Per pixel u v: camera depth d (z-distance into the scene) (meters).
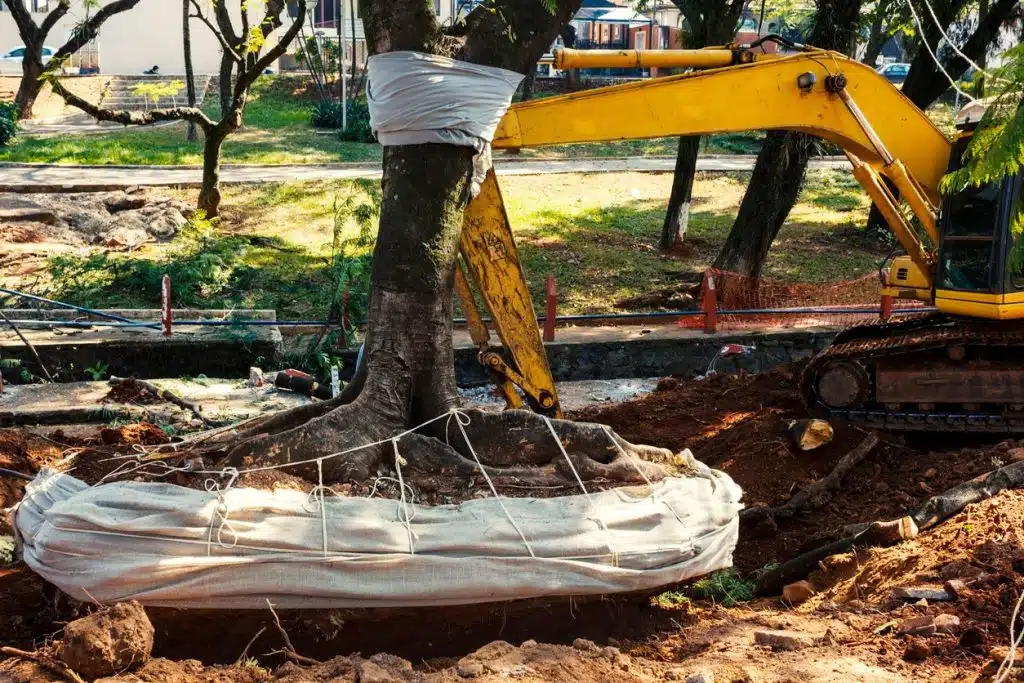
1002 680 5.55
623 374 17.09
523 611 6.59
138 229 22.69
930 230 11.50
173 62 44.09
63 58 23.70
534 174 29.55
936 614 6.74
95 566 6.04
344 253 20.36
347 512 6.36
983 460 9.93
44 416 12.76
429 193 7.73
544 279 21.58
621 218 26.16
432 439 7.45
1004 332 11.30
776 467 10.95
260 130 35.78
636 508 6.76
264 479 6.76
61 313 17.23
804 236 25.42
